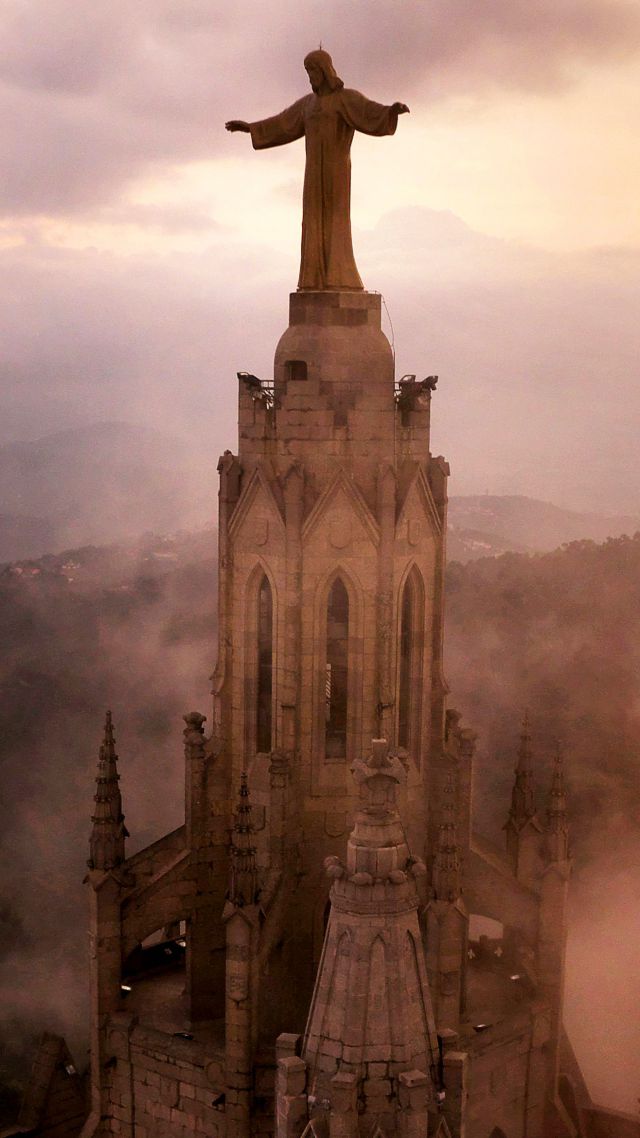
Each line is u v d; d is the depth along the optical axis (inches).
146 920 1734.7
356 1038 989.8
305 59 1616.6
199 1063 1644.9
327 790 1690.5
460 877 1722.4
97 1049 1733.5
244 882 1566.2
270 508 1652.3
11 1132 1940.2
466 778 1759.4
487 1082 1697.8
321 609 1657.2
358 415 1633.9
